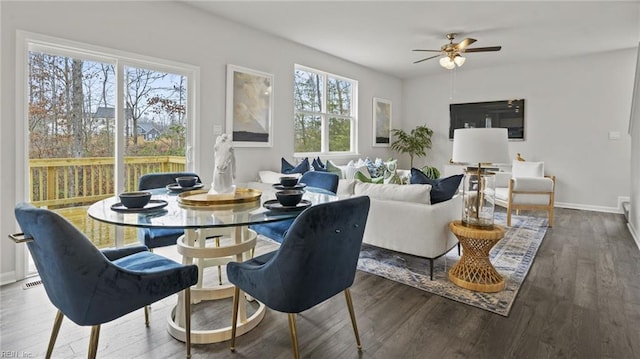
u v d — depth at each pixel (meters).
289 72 4.96
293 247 1.44
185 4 3.70
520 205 4.65
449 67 4.59
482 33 4.55
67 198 3.03
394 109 7.41
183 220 1.64
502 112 6.41
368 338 1.93
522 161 5.75
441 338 1.92
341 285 1.68
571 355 1.76
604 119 5.52
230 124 4.19
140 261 1.77
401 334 1.97
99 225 3.25
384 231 3.01
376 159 6.23
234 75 4.21
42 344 1.83
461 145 2.58
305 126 5.46
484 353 1.78
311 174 3.15
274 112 4.77
